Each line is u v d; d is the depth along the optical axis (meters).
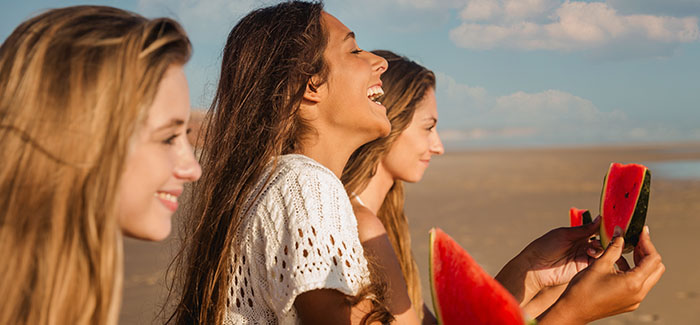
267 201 1.77
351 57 2.08
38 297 1.10
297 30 2.01
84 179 1.12
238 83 2.05
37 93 1.12
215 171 2.01
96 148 1.13
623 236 1.84
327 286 1.61
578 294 1.66
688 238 8.84
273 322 1.77
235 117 2.02
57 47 1.14
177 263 2.20
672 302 5.82
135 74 1.17
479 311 1.27
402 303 2.01
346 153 2.15
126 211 1.21
